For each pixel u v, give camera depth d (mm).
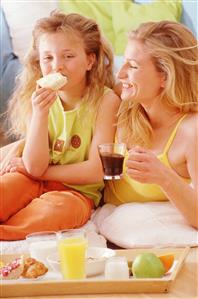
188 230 2264
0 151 2797
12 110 2900
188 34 2436
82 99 2609
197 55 2424
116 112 2600
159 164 2170
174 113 2453
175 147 2420
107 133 2566
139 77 2410
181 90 2414
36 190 2518
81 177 2523
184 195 2219
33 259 1824
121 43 3709
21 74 2832
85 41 2613
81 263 1775
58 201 2377
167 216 2342
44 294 1683
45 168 2531
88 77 2662
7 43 3711
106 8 3809
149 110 2453
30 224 2322
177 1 3766
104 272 1820
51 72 2592
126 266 1760
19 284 1681
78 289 1681
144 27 2447
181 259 1862
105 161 2123
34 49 2719
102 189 2701
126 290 1678
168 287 1665
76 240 1792
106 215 2516
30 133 2510
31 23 3777
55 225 2334
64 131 2576
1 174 2590
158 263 1768
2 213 2393
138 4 3811
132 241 2262
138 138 2477
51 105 2508
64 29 2582
